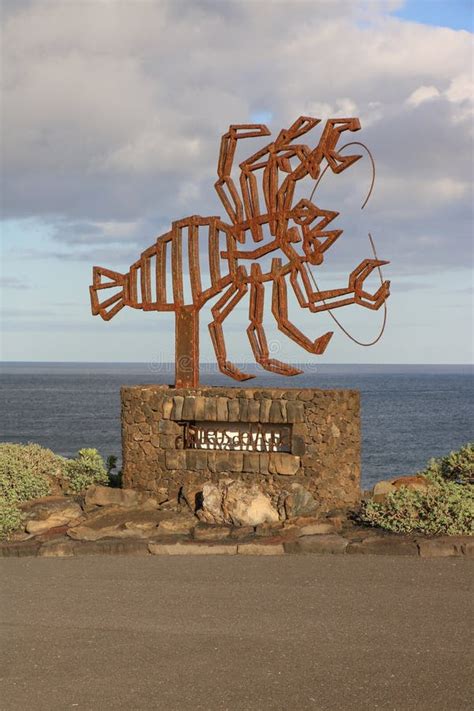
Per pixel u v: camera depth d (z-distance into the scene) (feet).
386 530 33.32
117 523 37.06
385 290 37.78
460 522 31.99
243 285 41.11
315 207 38.65
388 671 20.02
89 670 20.81
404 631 22.53
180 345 43.06
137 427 42.50
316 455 38.99
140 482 42.45
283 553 31.42
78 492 46.37
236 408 40.29
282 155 39.81
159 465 42.01
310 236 38.99
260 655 21.30
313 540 31.60
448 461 41.98
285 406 39.40
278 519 36.24
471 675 19.61
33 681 20.31
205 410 40.86
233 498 36.11
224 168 41.73
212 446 41.78
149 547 32.58
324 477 38.93
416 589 26.12
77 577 29.55
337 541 31.35
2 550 33.73
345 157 37.93
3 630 24.11
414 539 31.27
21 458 48.06
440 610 24.09
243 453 40.29
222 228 41.70
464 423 237.66
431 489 35.29
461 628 22.59
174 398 41.65
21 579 29.71
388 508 34.19
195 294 42.57
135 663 21.13
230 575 28.73
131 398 42.65
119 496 40.96
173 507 40.29
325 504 38.83
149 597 26.66
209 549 32.07
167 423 41.83
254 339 40.86
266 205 40.19
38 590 28.14
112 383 609.01
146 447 42.34
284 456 39.32
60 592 27.73
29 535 36.65
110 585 28.27
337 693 18.99
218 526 35.60
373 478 124.67
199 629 23.40
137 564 30.96
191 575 28.99
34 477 45.24
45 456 50.14
